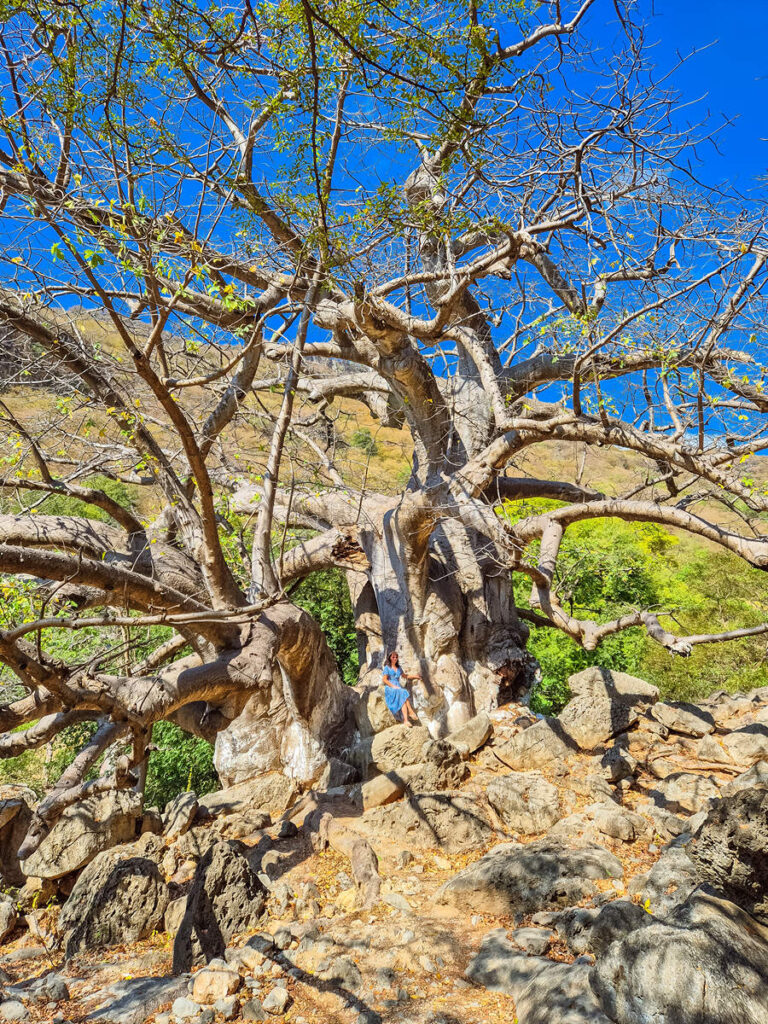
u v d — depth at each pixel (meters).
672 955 5.10
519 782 9.30
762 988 4.88
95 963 7.46
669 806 9.05
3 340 8.42
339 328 11.35
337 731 12.14
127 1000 6.30
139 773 14.05
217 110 7.82
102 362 8.71
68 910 8.39
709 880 6.00
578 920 6.58
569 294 11.01
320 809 9.88
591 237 8.98
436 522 11.45
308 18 6.48
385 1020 5.79
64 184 7.30
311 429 14.45
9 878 9.38
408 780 9.80
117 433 11.05
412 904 7.59
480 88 7.36
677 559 28.44
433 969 6.45
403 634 12.33
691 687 21.02
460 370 14.41
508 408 10.98
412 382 11.73
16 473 9.32
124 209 6.45
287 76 7.74
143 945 7.80
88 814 9.42
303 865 8.57
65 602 8.48
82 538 9.28
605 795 9.11
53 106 6.57
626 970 5.26
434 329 9.48
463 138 7.62
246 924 7.36
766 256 7.82
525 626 13.92
